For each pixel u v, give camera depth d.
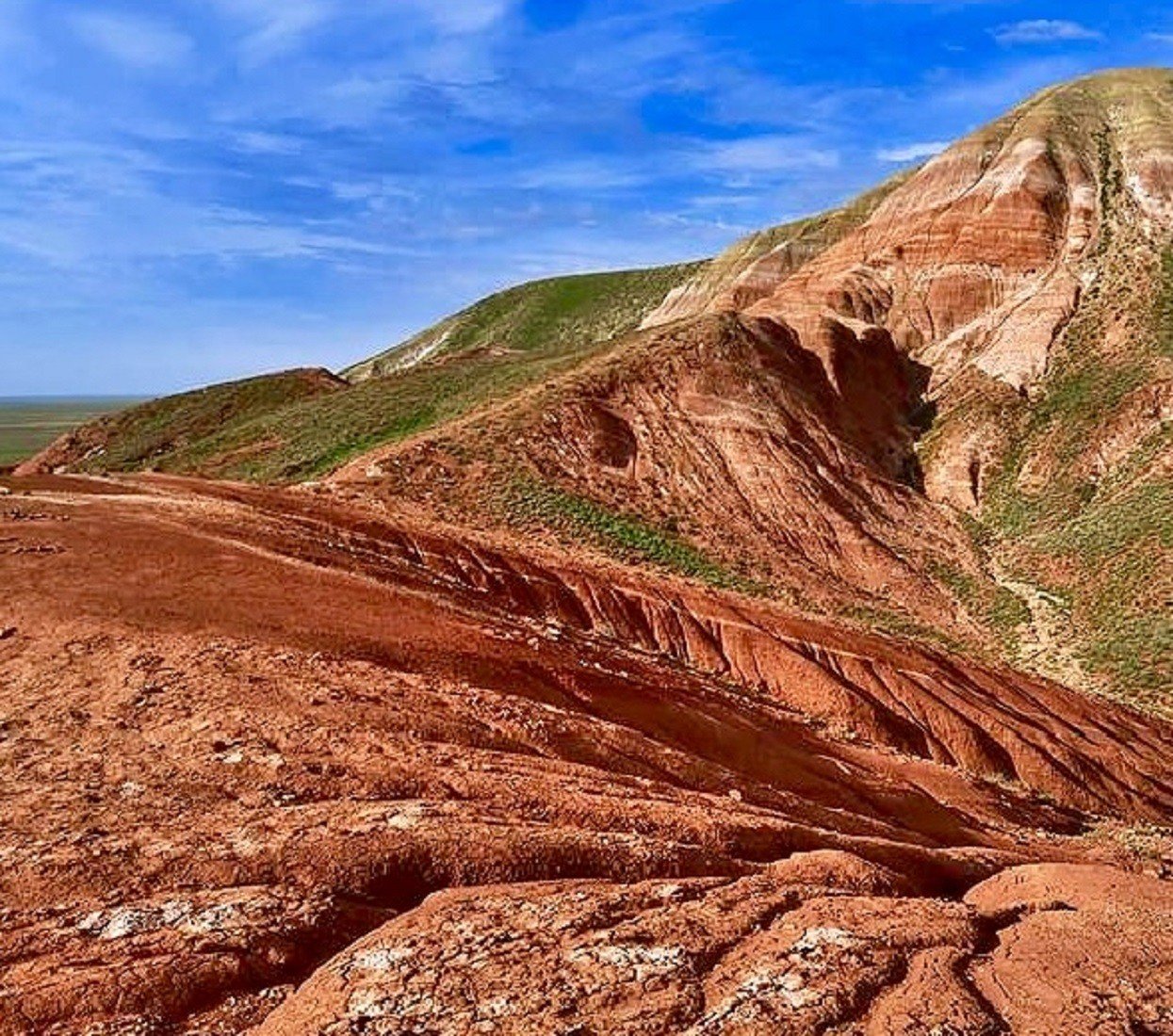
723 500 51.66
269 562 19.67
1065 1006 6.95
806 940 7.67
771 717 22.56
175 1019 6.88
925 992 6.90
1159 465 51.75
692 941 7.60
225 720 12.13
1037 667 40.00
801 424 57.53
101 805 10.01
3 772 10.73
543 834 9.90
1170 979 7.63
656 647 29.30
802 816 15.12
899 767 22.69
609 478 51.34
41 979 6.97
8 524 19.86
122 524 21.02
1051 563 48.19
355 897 8.78
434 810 10.20
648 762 14.55
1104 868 11.96
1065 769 28.23
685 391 57.22
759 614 31.38
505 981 6.89
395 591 19.69
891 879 10.91
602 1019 6.43
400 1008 6.60
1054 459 56.94
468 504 46.94
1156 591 41.59
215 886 8.66
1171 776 30.17
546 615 28.67
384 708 13.09
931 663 31.73
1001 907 10.01
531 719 14.16
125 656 13.88
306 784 10.78
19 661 13.65
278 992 7.31
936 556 51.81
